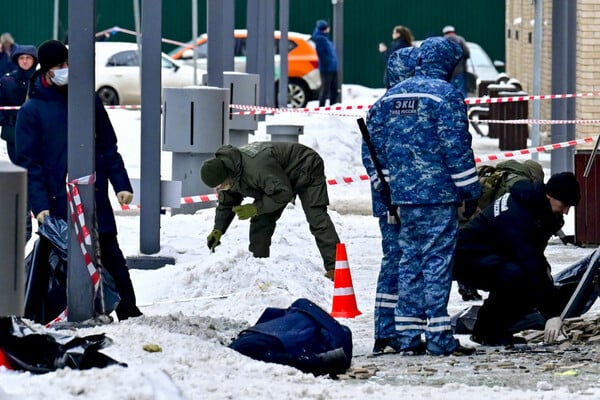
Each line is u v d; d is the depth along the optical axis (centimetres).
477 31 10762
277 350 1841
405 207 2044
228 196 2733
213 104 3662
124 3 10469
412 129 2023
